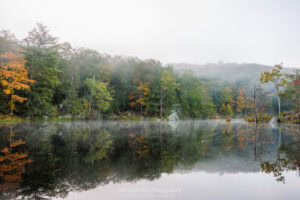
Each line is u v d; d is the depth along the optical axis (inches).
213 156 271.4
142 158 257.3
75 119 1424.7
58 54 1422.2
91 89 1571.1
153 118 1865.2
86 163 228.7
